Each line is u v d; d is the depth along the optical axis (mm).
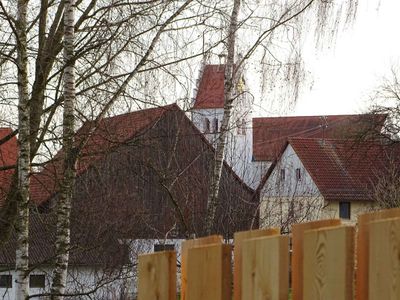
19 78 12641
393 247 2512
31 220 14633
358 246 2768
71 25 13188
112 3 13828
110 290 15867
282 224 21438
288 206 23250
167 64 14289
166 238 16781
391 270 2516
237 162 22734
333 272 2730
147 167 14211
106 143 13352
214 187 18281
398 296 2469
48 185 13445
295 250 3119
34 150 13750
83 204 14734
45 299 14320
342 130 53688
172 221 17734
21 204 12641
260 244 3162
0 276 16594
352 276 2666
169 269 4008
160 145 14359
